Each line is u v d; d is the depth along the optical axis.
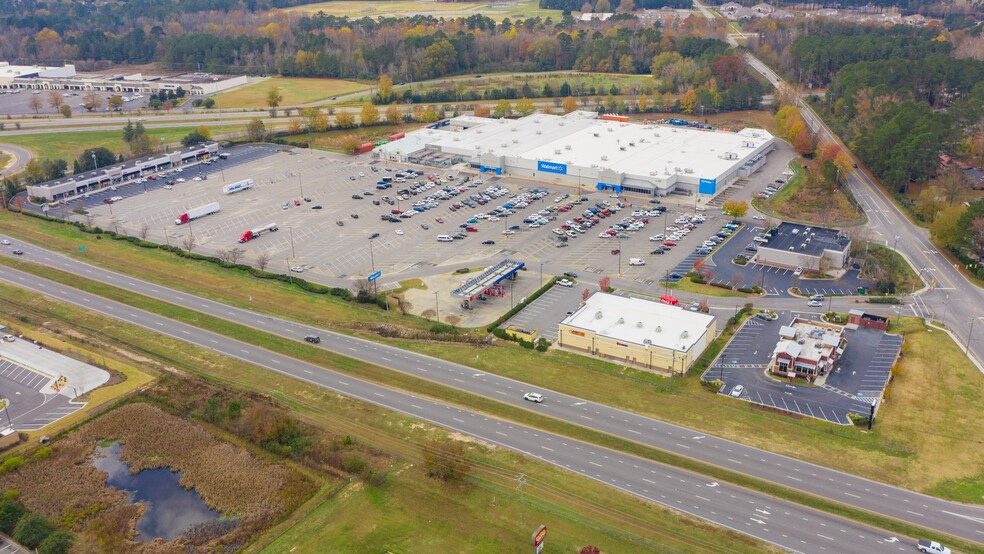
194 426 141.38
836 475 123.38
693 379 152.12
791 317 176.62
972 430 133.88
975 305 181.00
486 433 136.00
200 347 167.75
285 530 114.62
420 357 162.25
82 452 134.88
